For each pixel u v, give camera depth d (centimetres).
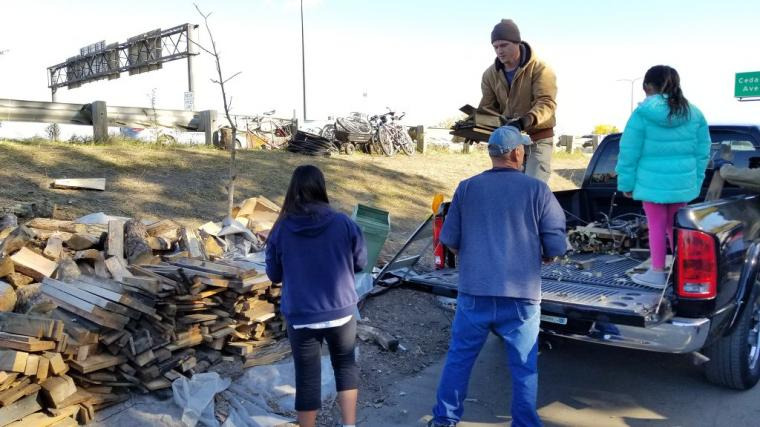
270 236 346
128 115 941
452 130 556
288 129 1319
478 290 329
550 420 388
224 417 362
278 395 396
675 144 400
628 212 575
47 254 417
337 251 335
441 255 489
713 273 353
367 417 391
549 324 386
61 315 361
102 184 684
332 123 1291
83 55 2725
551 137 557
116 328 355
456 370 344
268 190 826
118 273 409
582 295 387
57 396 325
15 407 313
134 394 369
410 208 945
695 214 359
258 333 440
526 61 534
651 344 355
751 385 423
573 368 473
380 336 484
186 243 487
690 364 475
